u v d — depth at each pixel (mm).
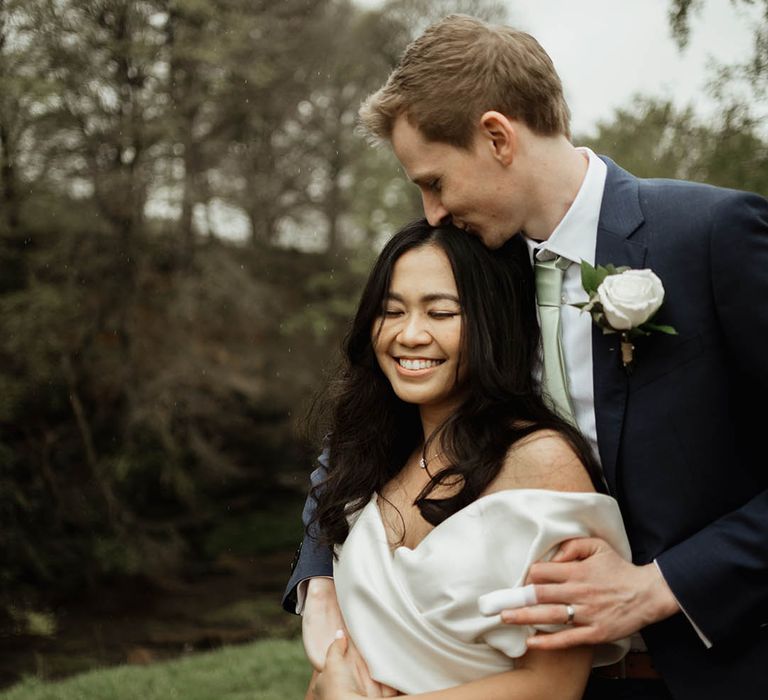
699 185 1912
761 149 4199
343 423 2121
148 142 11195
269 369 13352
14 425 10477
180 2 10906
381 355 1981
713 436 1807
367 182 14703
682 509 1806
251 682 4961
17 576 10008
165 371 11500
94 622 9281
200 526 11961
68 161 10812
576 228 1940
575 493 1761
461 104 1864
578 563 1696
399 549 1854
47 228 10852
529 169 1914
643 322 1781
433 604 1777
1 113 9766
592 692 1921
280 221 14531
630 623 1700
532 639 1668
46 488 10484
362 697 1783
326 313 13805
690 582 1714
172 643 8727
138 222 11375
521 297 1997
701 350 1812
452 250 1928
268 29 13078
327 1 14789
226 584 10539
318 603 2088
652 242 1881
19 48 9875
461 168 1903
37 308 10117
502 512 1752
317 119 14758
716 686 1788
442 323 1914
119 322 11195
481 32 1899
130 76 11016
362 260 14156
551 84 1931
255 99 12734
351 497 2053
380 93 1974
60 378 10648
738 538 1720
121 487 11273
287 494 13492
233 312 12742
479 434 1892
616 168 2010
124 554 10414
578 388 1930
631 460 1838
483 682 1728
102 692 4941
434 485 1888
